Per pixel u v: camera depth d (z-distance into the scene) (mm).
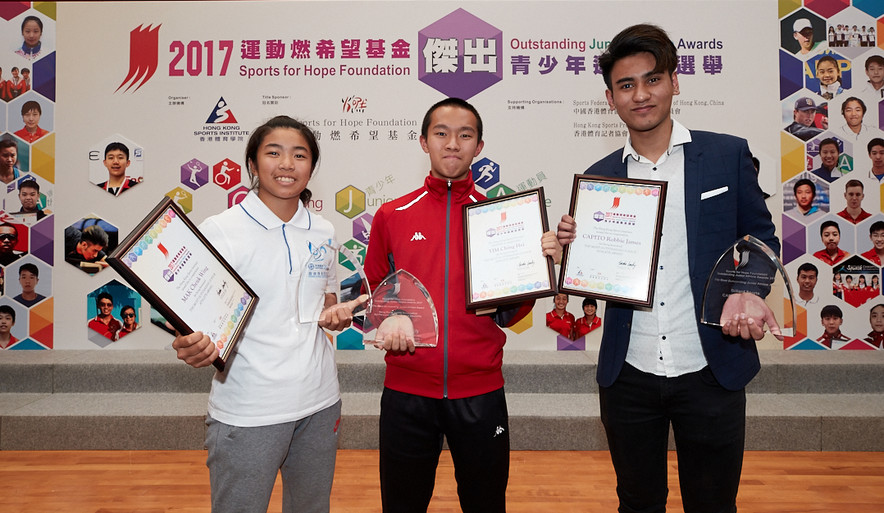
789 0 3361
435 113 1535
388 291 1453
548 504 2207
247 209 1339
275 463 1271
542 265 1424
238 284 1245
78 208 3434
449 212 1565
